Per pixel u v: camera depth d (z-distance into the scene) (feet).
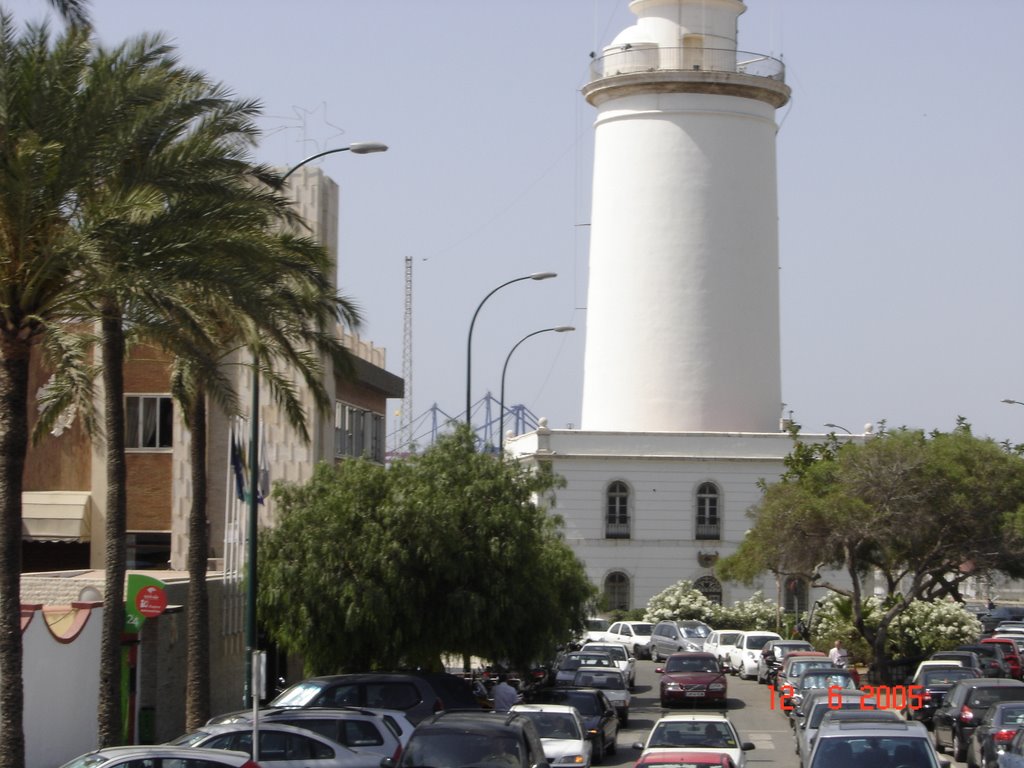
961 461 192.95
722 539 281.95
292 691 114.32
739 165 280.31
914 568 197.36
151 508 165.48
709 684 178.19
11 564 83.92
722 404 280.51
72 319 99.76
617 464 281.95
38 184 83.20
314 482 137.18
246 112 98.32
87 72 87.86
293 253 104.63
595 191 289.53
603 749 130.62
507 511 134.51
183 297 93.66
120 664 100.83
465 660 150.51
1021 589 388.16
